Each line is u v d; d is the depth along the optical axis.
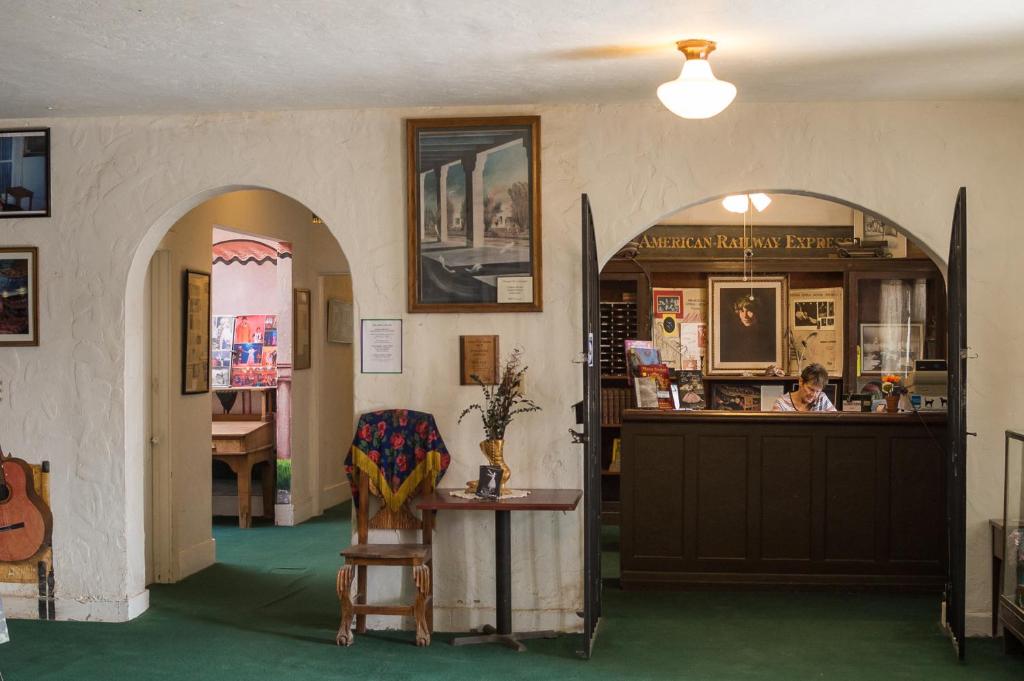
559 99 6.28
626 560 7.48
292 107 6.47
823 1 4.51
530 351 6.43
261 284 10.82
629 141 6.41
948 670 5.55
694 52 5.09
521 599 6.39
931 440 7.33
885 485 7.35
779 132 6.35
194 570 8.10
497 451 6.18
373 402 6.50
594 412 6.11
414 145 6.46
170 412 7.82
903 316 10.23
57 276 6.73
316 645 6.04
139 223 6.68
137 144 6.68
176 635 6.28
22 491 6.75
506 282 6.42
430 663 5.68
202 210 8.47
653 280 10.57
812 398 8.02
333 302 11.57
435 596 6.42
